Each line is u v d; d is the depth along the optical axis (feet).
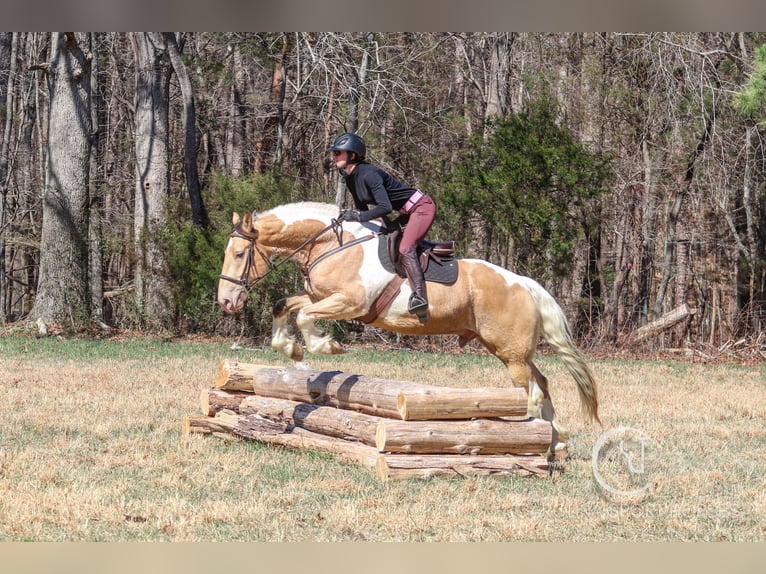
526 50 92.22
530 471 26.43
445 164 89.25
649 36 78.54
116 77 109.60
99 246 85.76
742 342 83.15
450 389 25.93
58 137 78.23
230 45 96.63
